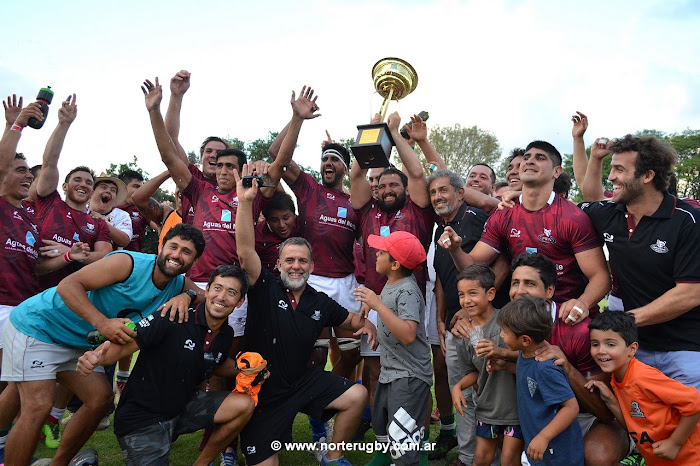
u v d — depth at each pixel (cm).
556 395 329
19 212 514
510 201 442
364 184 570
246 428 416
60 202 576
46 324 390
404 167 523
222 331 407
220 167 539
